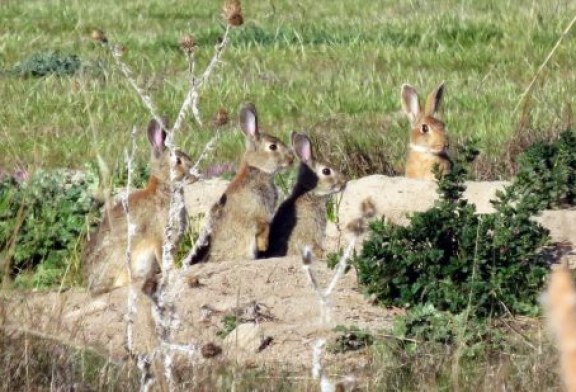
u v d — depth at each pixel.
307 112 41.50
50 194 26.05
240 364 17.75
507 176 32.00
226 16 16.56
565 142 28.42
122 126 38.41
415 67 48.91
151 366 15.73
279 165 26.78
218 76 47.28
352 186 29.48
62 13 61.97
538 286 20.69
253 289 22.08
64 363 16.33
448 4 62.03
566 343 5.29
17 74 48.12
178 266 25.14
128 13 62.47
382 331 19.45
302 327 20.05
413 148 32.84
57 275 23.89
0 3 64.94
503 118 38.47
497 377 16.16
